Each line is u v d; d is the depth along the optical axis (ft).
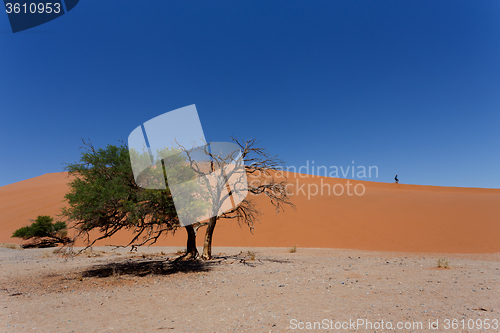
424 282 29.66
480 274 33.12
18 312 22.02
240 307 22.35
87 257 61.57
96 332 17.38
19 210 136.36
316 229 86.74
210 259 52.08
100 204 34.60
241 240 86.28
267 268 41.52
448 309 20.10
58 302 25.02
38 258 59.26
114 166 40.14
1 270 43.39
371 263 44.39
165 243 90.27
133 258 57.93
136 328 18.01
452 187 167.63
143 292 28.53
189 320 19.40
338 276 34.58
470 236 65.05
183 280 34.14
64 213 37.19
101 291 29.19
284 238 83.61
